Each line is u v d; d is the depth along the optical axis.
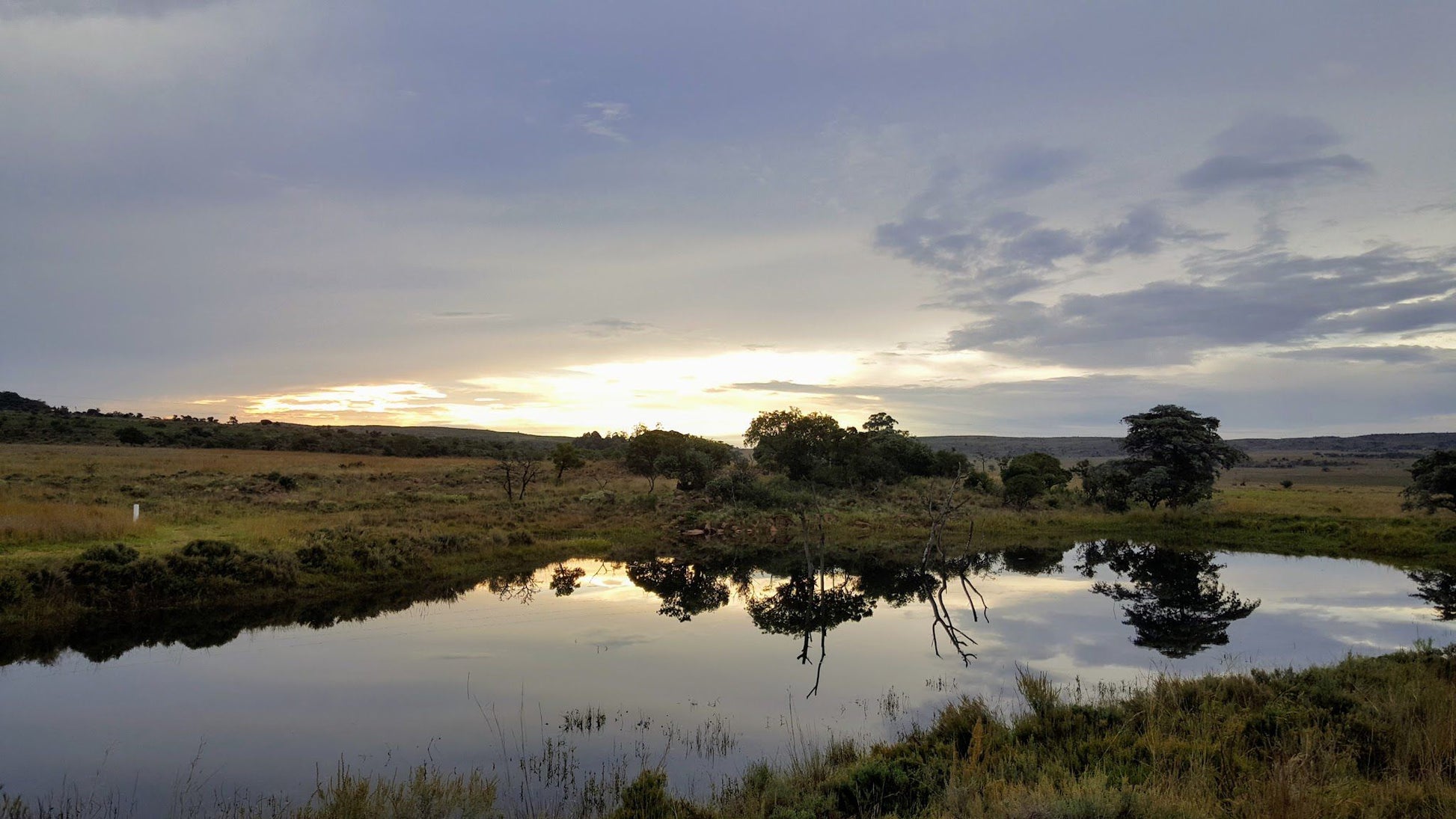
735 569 31.23
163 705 13.29
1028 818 6.67
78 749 11.30
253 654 16.56
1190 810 6.65
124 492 36.75
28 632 17.06
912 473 66.62
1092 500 52.72
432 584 24.88
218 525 28.66
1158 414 50.00
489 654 16.97
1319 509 46.50
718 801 9.05
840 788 8.52
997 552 36.66
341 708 13.24
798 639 19.00
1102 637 19.06
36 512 23.73
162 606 19.72
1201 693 11.38
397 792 8.91
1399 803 6.91
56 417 94.50
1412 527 36.88
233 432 95.44
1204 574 29.55
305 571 23.08
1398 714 9.41
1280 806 6.58
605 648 17.73
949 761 9.24
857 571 31.22
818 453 63.72
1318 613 21.89
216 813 9.10
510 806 9.30
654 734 12.10
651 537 37.50
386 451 93.25
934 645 18.30
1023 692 12.81
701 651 17.59
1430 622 20.38
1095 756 9.04
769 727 12.38
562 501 45.66
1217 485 81.69
